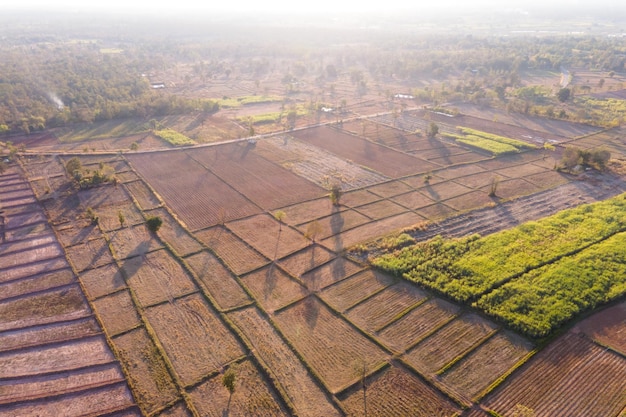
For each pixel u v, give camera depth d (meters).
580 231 69.62
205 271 61.78
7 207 80.25
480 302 53.81
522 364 45.72
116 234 71.31
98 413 41.53
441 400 42.16
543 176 93.50
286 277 60.44
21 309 55.03
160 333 50.78
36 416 41.47
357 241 68.81
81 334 51.09
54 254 66.19
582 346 48.25
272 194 85.62
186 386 43.72
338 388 43.56
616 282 57.56
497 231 71.88
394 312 53.75
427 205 80.75
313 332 50.78
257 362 46.38
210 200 83.12
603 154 95.12
